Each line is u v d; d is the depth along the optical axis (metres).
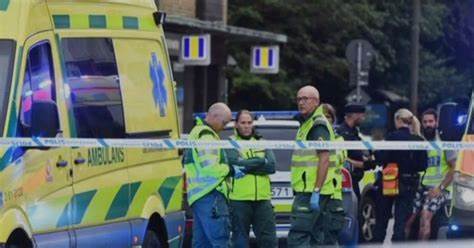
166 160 31.03
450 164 36.47
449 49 137.62
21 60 23.62
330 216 30.36
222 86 83.06
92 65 27.22
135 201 28.78
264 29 102.62
